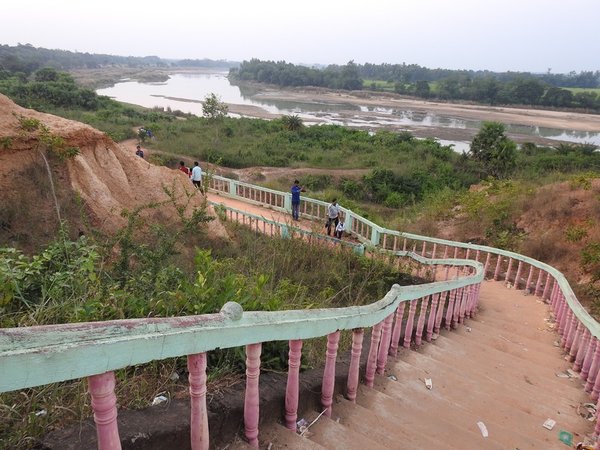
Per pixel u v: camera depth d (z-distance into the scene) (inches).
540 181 672.4
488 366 223.3
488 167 1384.1
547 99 4065.0
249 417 106.3
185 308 147.3
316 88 5211.6
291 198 623.8
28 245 249.0
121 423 95.9
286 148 1610.5
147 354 73.5
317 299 279.6
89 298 145.1
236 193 711.1
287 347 146.7
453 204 648.4
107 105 2276.1
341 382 154.6
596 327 206.4
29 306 137.0
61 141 305.1
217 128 1728.6
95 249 185.2
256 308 160.1
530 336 292.4
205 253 209.5
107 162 362.6
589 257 393.4
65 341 62.2
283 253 380.8
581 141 2320.4
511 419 169.9
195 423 90.5
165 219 377.7
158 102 3405.5
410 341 222.8
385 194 1211.2
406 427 143.3
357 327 141.5
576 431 169.5
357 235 530.9
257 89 5216.5
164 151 1382.9
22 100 1915.6
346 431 126.6
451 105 4165.8
